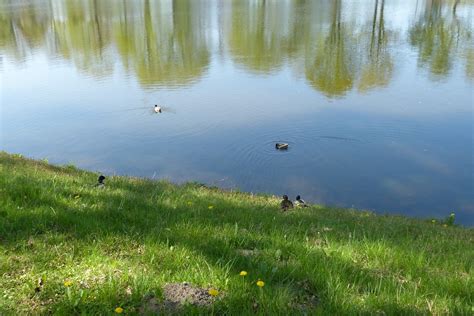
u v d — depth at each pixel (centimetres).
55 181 1018
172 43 5044
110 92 3278
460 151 2158
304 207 1239
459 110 2747
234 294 466
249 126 2536
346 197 1755
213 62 4169
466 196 1745
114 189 1069
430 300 499
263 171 1998
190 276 511
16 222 661
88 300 456
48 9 7625
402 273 590
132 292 468
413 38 5097
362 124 2538
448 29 5584
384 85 3338
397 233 935
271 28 5678
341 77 3584
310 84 3397
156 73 3819
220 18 6525
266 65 4006
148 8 7575
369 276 548
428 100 2962
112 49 4847
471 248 826
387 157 2119
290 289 488
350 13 6794
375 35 5219
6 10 7525
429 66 3888
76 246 597
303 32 5434
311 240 729
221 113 2766
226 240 648
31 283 487
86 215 730
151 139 2388
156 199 985
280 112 2767
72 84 3522
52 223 672
